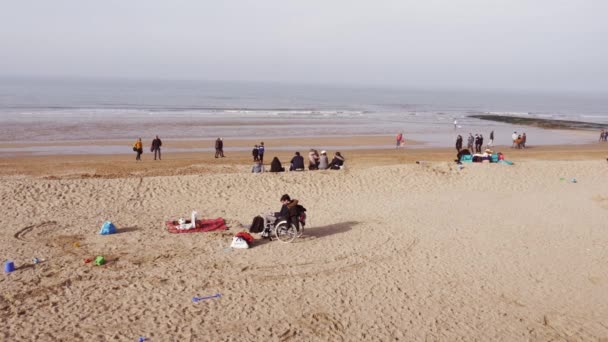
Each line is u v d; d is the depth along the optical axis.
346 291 10.50
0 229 13.58
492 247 13.51
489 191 19.48
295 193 18.30
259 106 94.12
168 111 69.44
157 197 17.22
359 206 17.20
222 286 10.49
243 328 8.84
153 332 8.55
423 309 9.85
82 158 29.92
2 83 194.62
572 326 9.42
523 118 72.94
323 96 155.12
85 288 10.16
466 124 63.62
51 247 12.44
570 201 18.42
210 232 14.01
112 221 14.77
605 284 11.33
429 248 13.27
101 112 63.66
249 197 17.69
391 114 78.69
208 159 30.00
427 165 21.94
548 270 12.05
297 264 11.83
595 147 42.25
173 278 10.79
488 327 9.26
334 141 41.41
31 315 8.99
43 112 60.78
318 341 8.55
